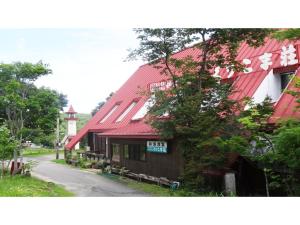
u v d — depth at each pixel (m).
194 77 14.98
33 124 20.30
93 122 32.12
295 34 10.57
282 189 13.05
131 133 20.12
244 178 14.42
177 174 17.00
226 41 15.12
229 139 12.71
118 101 31.03
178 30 15.09
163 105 14.73
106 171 23.73
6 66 18.81
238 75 17.81
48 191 15.44
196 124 13.74
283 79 15.90
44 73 19.66
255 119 12.10
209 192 14.55
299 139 9.67
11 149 18.64
